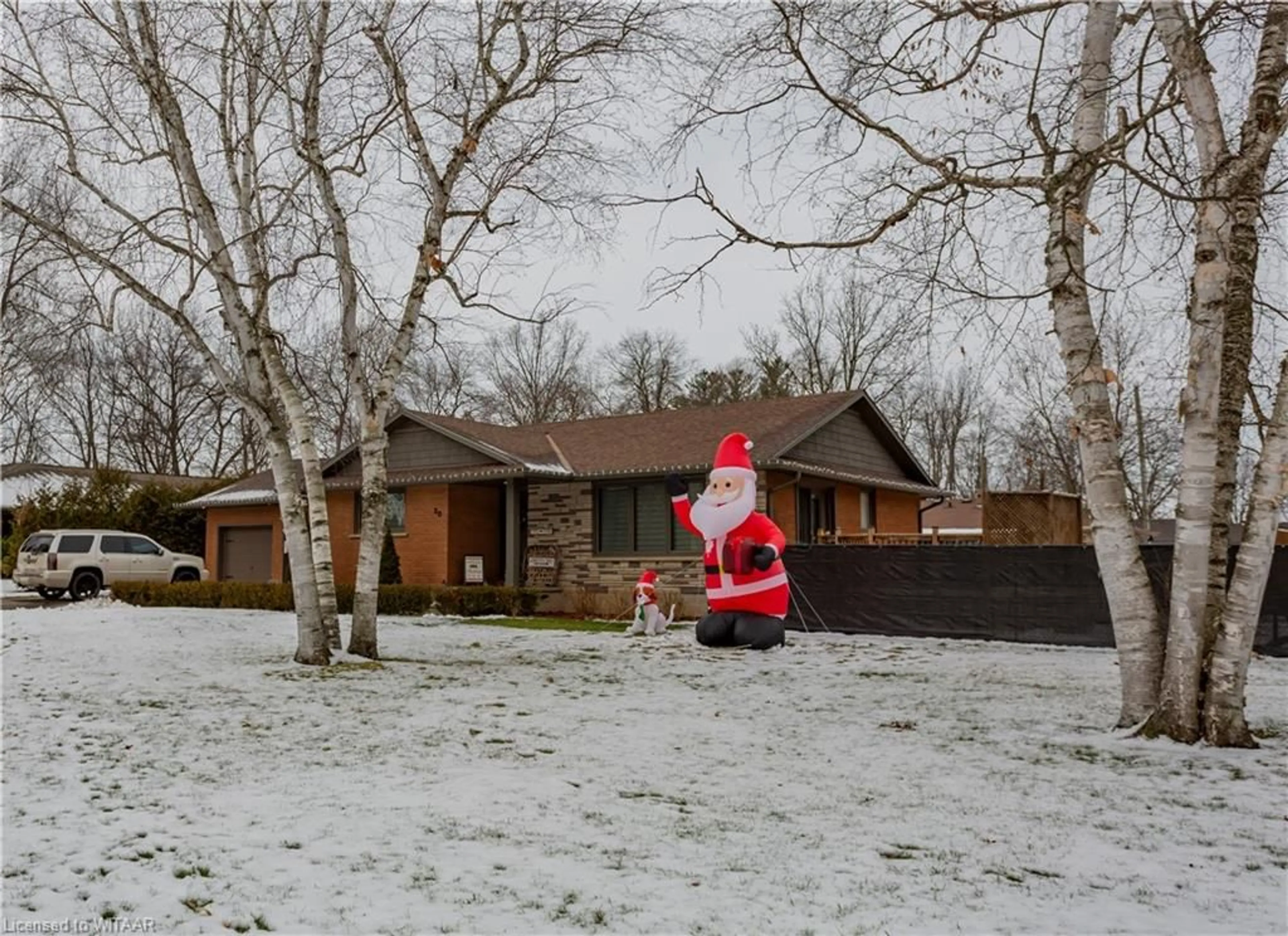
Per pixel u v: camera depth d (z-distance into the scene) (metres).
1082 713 9.25
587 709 9.34
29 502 33.56
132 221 11.77
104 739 7.84
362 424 13.27
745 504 14.79
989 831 5.47
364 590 13.11
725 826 5.52
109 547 26.75
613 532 22.27
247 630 17.12
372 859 4.88
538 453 23.44
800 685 11.10
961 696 10.28
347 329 13.12
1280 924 4.14
